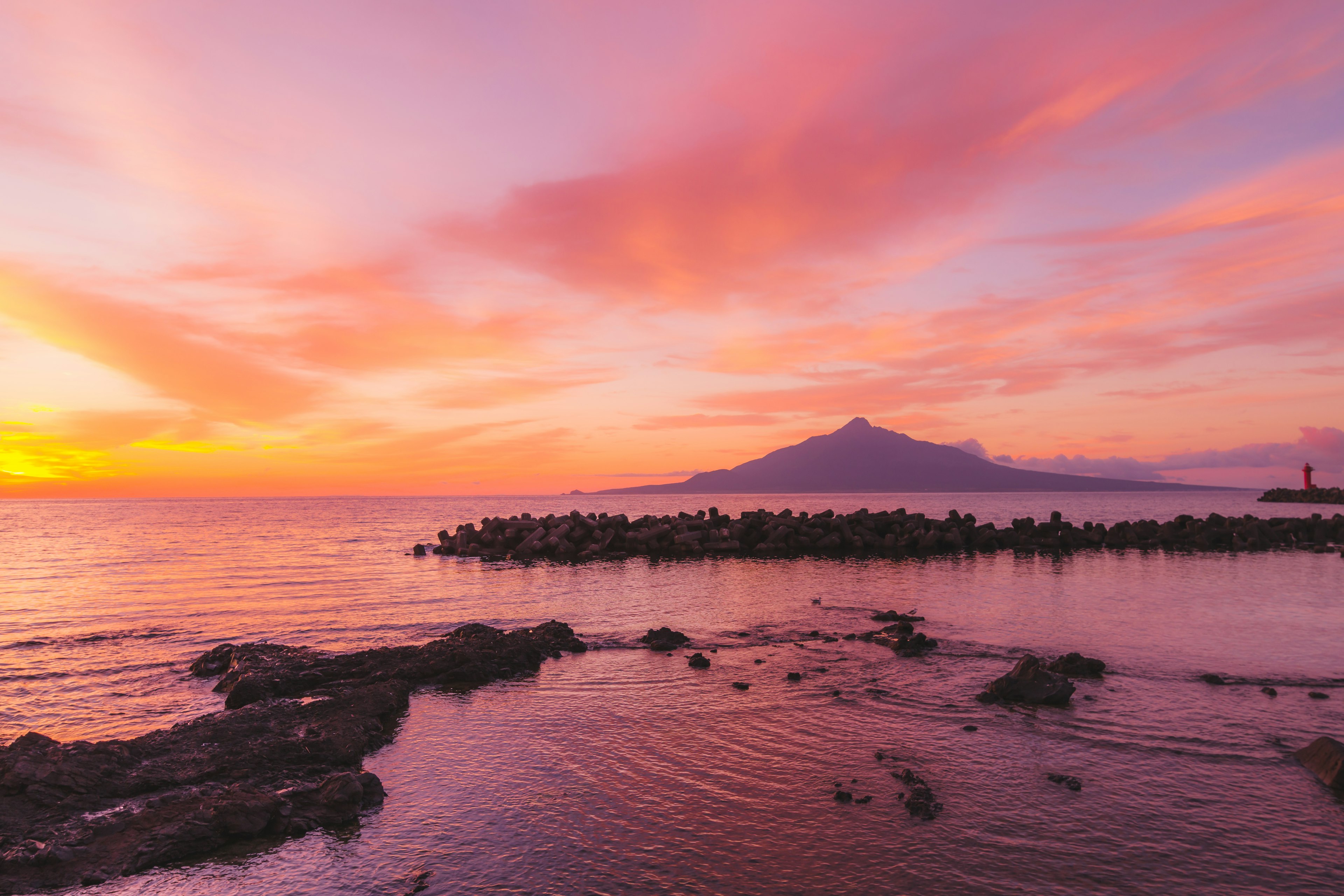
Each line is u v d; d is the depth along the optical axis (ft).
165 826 33.19
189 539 252.42
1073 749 42.63
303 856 31.22
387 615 92.84
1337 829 32.83
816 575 131.13
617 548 186.29
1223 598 98.89
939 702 52.03
